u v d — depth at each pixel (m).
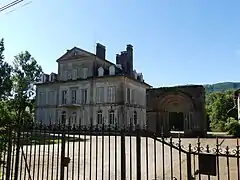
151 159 10.82
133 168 9.19
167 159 10.63
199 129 27.88
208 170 4.46
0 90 34.59
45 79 43.94
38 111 42.47
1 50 35.28
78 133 5.82
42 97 42.81
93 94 39.00
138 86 42.31
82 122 38.88
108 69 42.00
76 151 12.83
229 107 51.28
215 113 52.88
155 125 29.97
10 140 6.39
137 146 5.13
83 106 39.28
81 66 40.84
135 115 40.34
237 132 28.17
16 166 6.25
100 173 8.52
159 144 15.67
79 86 40.19
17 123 6.62
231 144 16.23
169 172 8.27
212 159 4.46
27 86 43.22
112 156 11.87
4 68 35.31
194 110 28.72
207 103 62.47
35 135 6.42
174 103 30.92
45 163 9.86
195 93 29.14
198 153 4.59
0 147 6.53
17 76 42.22
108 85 38.31
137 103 41.34
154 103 30.64
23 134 6.38
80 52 41.28
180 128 42.25
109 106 37.72
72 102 40.22
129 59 42.06
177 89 29.92
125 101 37.66
